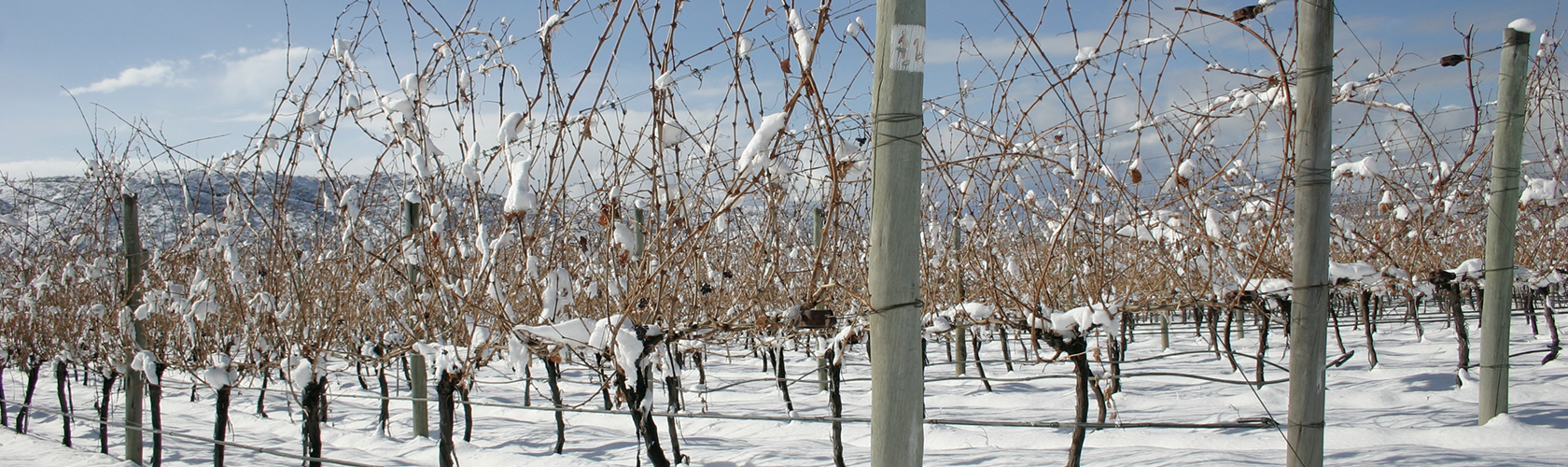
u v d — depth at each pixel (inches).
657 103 133.6
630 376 147.2
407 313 206.8
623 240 145.2
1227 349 256.4
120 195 224.8
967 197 175.9
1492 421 184.9
